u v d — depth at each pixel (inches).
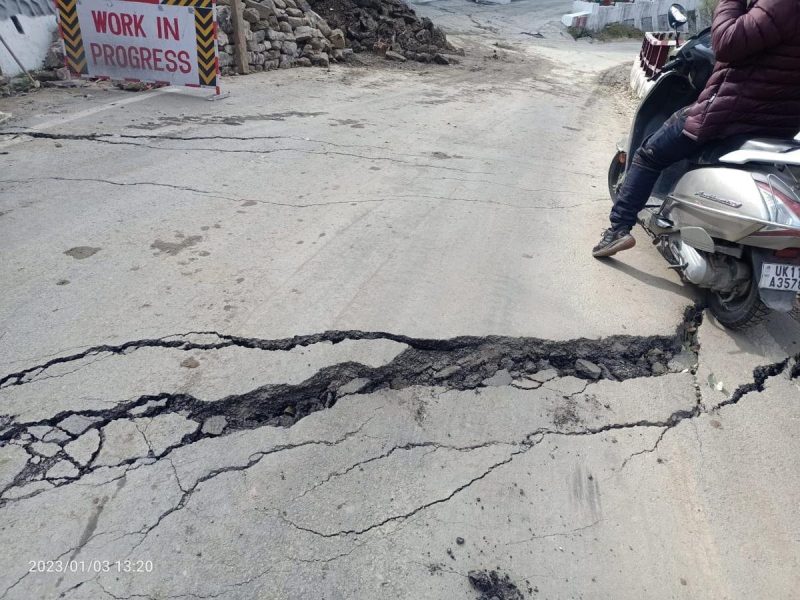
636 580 74.8
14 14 271.1
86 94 268.7
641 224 152.7
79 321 109.0
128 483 79.3
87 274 124.4
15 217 146.5
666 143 130.1
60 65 290.7
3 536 70.9
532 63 565.0
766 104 111.3
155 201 162.6
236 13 331.3
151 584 67.7
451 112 310.5
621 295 136.3
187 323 111.2
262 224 154.7
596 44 858.8
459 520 79.7
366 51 476.4
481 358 110.7
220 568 70.2
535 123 307.1
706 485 89.4
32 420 87.1
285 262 136.4
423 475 86.0
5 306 111.3
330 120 264.2
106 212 153.3
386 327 115.5
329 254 141.9
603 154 259.1
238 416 92.5
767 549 80.7
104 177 175.5
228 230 149.6
